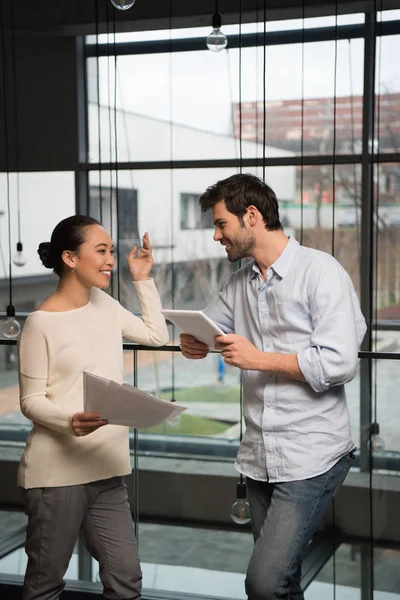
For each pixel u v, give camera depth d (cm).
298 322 198
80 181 752
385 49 666
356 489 496
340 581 358
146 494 493
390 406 586
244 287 213
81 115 739
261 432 203
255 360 192
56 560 214
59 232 213
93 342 216
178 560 425
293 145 716
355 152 692
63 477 211
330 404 200
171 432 658
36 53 722
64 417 201
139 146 766
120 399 192
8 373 673
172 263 791
